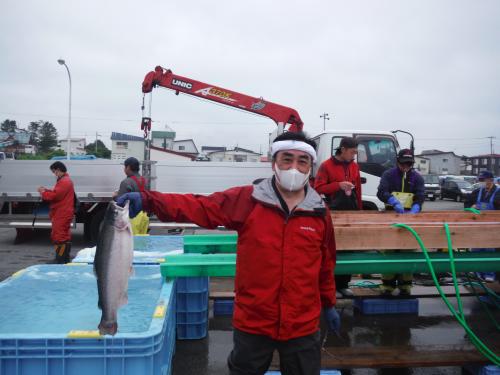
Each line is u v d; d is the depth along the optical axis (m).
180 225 9.77
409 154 5.09
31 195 10.25
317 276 2.23
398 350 3.88
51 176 10.29
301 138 2.23
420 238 3.60
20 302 3.19
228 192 2.27
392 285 5.44
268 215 2.16
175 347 4.20
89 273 4.07
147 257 4.68
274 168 2.25
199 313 4.38
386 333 4.58
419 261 3.64
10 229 14.49
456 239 3.63
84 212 10.38
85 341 2.20
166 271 3.63
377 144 9.04
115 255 2.07
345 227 3.54
